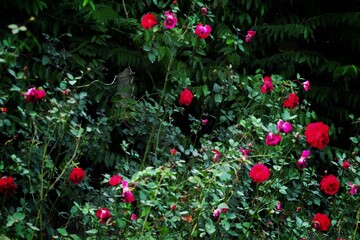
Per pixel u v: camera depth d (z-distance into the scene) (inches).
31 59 185.9
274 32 247.6
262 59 245.6
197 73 220.4
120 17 201.8
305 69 258.5
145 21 183.8
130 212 145.3
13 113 174.2
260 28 243.0
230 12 238.7
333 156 244.4
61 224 184.1
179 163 161.3
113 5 211.3
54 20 188.9
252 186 198.7
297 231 185.6
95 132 180.5
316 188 211.0
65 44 196.1
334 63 244.8
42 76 182.1
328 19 246.7
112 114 196.2
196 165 184.5
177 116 226.5
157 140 189.6
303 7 261.3
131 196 138.3
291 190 196.1
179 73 203.6
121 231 148.8
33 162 164.4
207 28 189.6
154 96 215.6
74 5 185.3
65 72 190.7
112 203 151.3
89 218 157.2
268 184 174.1
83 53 193.5
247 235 168.6
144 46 188.5
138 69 211.3
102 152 187.9
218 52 223.6
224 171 152.4
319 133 168.1
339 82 253.4
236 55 226.7
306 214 202.8
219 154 170.2
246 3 241.0
